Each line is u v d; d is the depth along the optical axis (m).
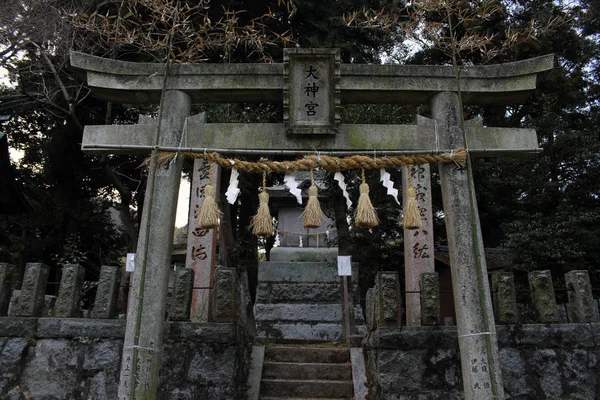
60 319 6.51
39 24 12.78
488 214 15.98
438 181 14.85
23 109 17.58
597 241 11.88
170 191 5.20
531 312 6.81
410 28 6.35
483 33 13.77
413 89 5.51
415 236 9.04
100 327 6.49
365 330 11.77
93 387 6.27
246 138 5.40
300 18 14.80
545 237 12.07
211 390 6.23
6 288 6.82
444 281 16.92
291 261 13.18
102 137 5.37
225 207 13.66
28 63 15.02
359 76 5.50
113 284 6.85
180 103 5.47
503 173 14.51
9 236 18.34
